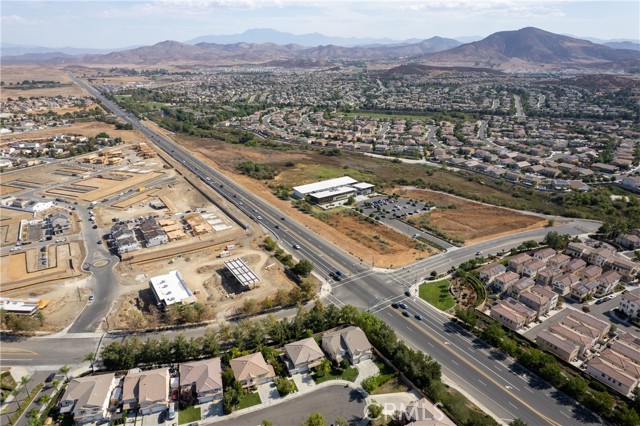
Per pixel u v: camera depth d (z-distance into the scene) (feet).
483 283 522.47
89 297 491.72
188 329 435.12
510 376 374.22
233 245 620.90
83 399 328.29
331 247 621.72
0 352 401.49
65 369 364.79
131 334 427.74
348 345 388.16
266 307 463.42
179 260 580.71
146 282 526.98
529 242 612.29
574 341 403.13
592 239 650.43
